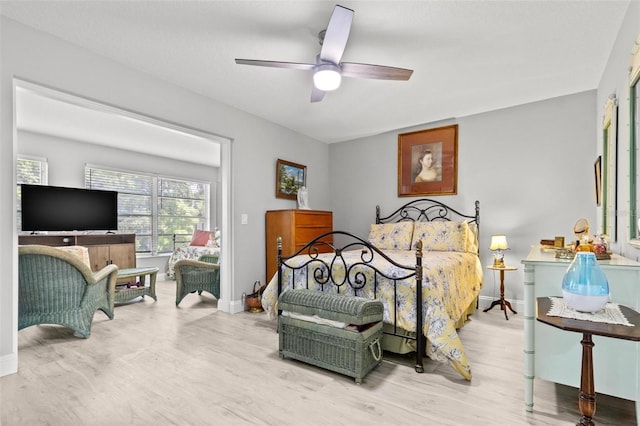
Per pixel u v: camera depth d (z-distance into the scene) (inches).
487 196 154.8
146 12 82.0
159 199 249.9
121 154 225.8
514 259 147.6
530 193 144.4
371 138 194.2
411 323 89.2
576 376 66.2
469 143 159.9
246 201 153.8
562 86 126.3
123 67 108.3
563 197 137.3
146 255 239.3
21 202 172.6
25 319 103.9
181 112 125.6
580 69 111.3
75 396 74.2
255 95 134.4
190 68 111.5
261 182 162.1
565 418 66.3
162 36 92.6
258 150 160.4
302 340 91.3
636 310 62.1
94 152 211.6
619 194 85.5
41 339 111.5
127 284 174.6
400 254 134.0
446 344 82.2
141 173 236.8
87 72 99.3
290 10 80.7
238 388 78.4
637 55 67.1
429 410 69.2
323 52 81.5
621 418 66.2
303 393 76.2
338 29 73.0
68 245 188.1
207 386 79.2
